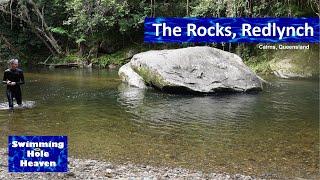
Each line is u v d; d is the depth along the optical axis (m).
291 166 9.66
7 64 40.78
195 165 9.69
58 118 14.49
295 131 12.88
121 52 38.88
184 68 20.78
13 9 42.97
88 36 39.84
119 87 22.53
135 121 14.16
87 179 8.26
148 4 38.53
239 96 19.69
